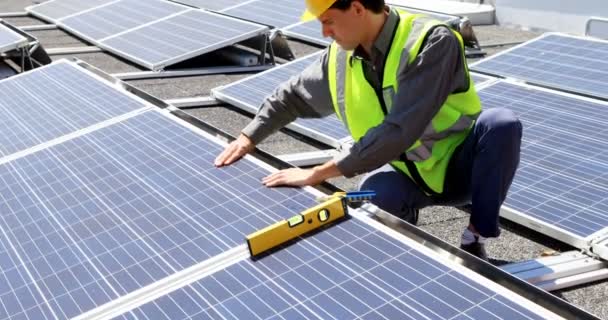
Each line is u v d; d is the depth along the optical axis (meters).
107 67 8.45
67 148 4.37
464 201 4.10
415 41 3.40
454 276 2.64
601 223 3.90
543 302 2.47
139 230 3.27
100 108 4.97
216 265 2.89
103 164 4.04
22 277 3.05
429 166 3.83
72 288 2.90
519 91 5.91
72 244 3.24
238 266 2.87
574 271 3.70
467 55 8.95
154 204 3.49
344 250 2.89
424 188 3.98
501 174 3.61
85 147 4.32
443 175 3.88
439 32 3.39
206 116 6.59
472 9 12.57
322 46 9.56
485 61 7.05
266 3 11.26
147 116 4.68
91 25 10.34
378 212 3.20
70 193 3.76
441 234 4.35
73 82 5.74
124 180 3.81
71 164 4.11
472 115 3.73
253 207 3.32
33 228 3.46
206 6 11.52
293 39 10.14
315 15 3.32
